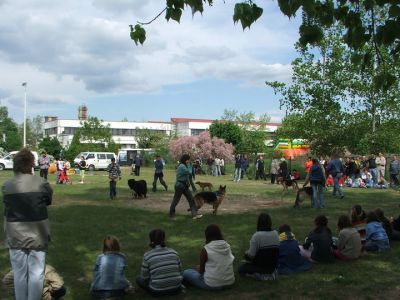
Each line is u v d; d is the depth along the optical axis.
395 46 5.80
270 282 7.19
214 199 13.88
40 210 5.29
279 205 17.16
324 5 5.40
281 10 4.73
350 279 7.31
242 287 6.96
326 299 6.46
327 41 28.30
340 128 29.19
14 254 5.23
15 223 5.21
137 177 36.12
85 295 6.63
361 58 5.82
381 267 8.07
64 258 8.71
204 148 53.00
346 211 15.33
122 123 107.44
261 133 66.75
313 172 16.12
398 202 18.09
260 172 34.44
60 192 21.95
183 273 7.11
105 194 21.05
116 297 6.45
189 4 5.46
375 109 29.27
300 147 34.97
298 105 29.69
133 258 8.77
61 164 28.47
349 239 8.53
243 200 18.92
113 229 11.66
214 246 6.91
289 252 7.86
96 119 70.00
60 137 98.56
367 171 26.66
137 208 15.95
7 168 44.56
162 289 6.49
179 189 13.45
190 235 10.92
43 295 5.70
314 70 29.17
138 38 5.86
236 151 63.34
